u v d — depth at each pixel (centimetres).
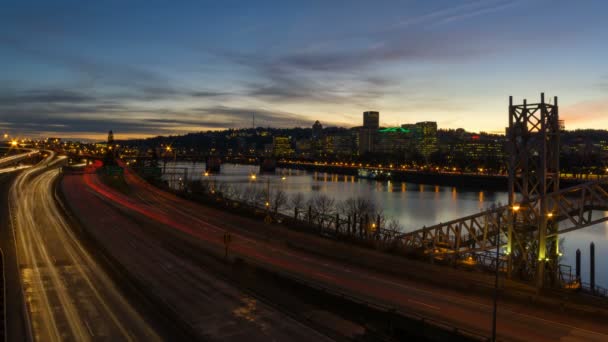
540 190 5012
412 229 11506
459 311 3778
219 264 5459
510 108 5319
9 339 3306
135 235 7356
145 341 3262
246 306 3988
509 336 3238
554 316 3662
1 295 4228
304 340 3281
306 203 15038
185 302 4084
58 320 3662
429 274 5025
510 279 4969
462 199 18688
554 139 5194
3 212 9681
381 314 3622
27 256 5844
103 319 3684
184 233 7669
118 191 14575
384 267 5356
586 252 9212
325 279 4797
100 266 5359
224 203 11581
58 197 12450
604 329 3372
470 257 6278
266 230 8069
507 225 5509
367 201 15288
